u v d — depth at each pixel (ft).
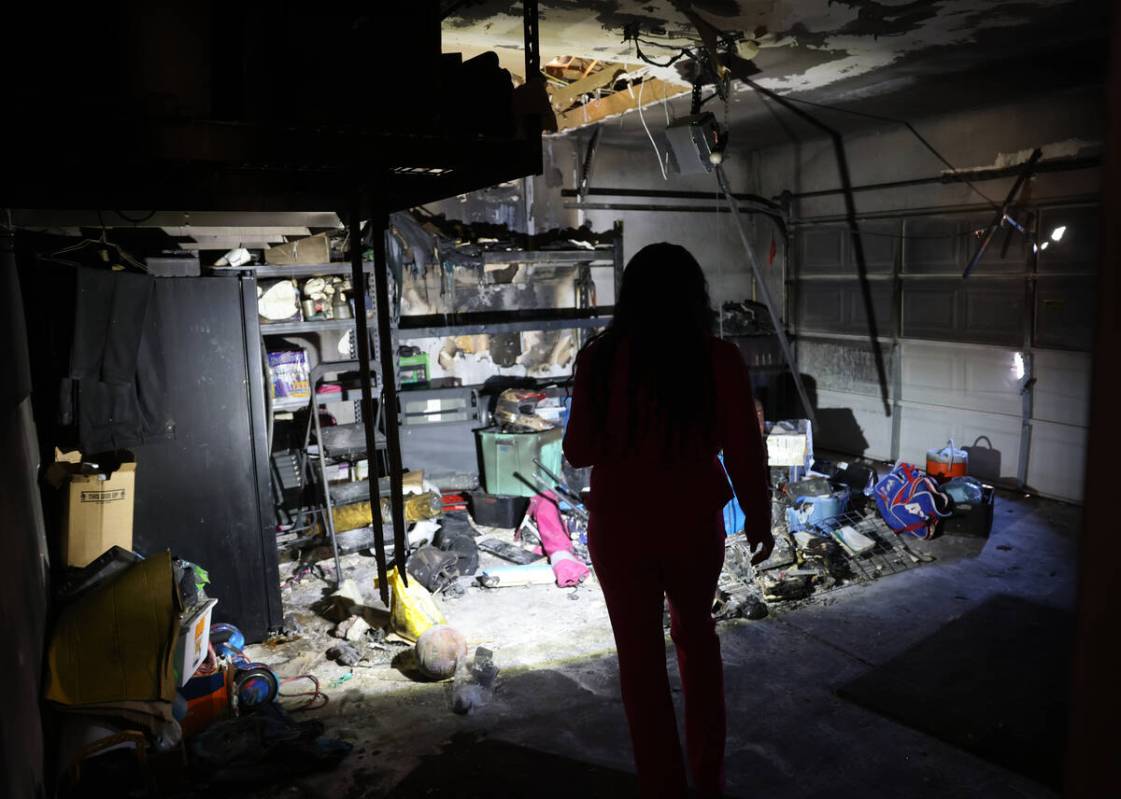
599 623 13.34
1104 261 1.59
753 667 11.48
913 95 18.54
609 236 24.35
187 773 8.92
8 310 8.88
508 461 18.54
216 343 11.98
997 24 13.29
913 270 22.15
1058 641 11.98
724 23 13.14
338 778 9.08
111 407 11.10
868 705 10.28
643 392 5.35
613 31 13.55
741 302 26.78
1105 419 1.61
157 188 6.36
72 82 4.48
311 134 5.16
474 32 13.44
